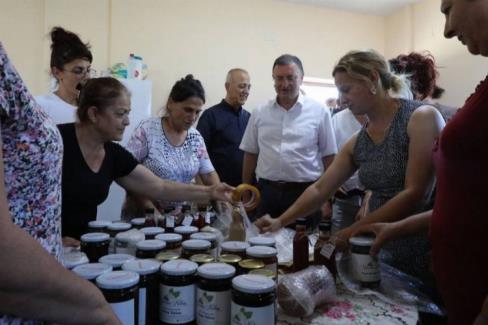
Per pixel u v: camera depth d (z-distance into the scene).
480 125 0.76
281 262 1.11
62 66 2.00
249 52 3.87
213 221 1.41
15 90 0.51
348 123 2.68
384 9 4.26
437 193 0.94
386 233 1.00
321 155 2.56
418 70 1.66
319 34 4.18
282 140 2.48
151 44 3.51
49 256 0.47
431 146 1.17
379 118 1.31
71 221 1.33
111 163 1.43
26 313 0.47
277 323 0.81
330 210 2.05
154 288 0.78
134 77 3.08
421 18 3.99
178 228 1.18
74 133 1.33
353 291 0.98
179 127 1.94
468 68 3.47
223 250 0.97
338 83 1.32
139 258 0.93
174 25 3.58
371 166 1.33
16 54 3.10
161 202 1.58
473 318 0.84
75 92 2.03
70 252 0.92
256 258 0.89
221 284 0.74
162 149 1.91
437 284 0.96
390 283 1.01
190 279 0.77
